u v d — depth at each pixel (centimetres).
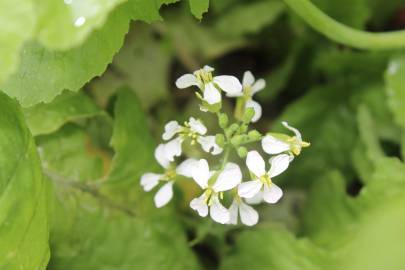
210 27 33
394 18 33
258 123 33
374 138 29
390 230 16
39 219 23
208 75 23
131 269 27
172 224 27
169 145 24
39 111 25
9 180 23
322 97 31
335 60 31
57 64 23
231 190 24
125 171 26
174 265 27
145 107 32
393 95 29
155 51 32
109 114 27
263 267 27
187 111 32
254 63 33
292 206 30
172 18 32
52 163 26
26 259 23
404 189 26
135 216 27
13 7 20
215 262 30
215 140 24
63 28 20
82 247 26
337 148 31
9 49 20
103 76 31
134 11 24
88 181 26
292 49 32
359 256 16
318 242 28
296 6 26
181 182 28
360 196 27
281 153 24
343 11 30
